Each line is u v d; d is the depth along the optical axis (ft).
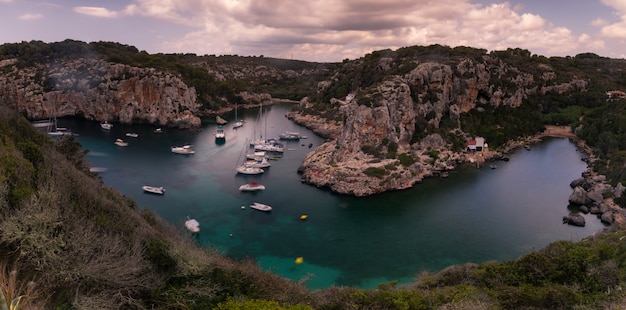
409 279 165.07
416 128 359.05
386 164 293.02
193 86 554.46
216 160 337.31
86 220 71.82
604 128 382.42
